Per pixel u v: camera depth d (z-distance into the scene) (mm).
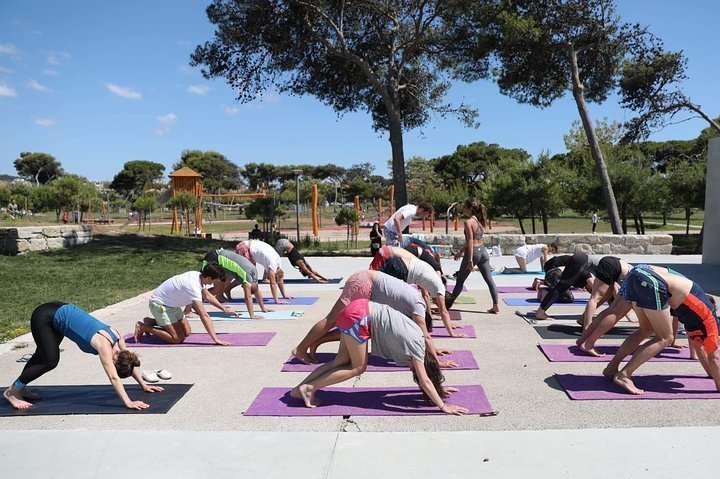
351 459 3400
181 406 4383
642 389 4590
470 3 16750
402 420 4027
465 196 30672
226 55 17797
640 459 3340
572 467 3252
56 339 4441
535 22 16406
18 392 4398
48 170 92688
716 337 4457
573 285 7324
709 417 4004
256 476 3215
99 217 50906
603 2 16406
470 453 3453
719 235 12703
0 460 3453
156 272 12656
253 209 23203
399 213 8078
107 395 4641
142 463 3395
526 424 3924
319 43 18125
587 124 17000
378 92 18453
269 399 4492
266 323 7418
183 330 6395
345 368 4305
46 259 14453
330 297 9461
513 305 8453
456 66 19375
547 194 20891
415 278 6137
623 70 18734
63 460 3445
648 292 4438
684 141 46375
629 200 21406
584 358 5531
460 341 6270
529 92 18844
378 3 17750
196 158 85125
